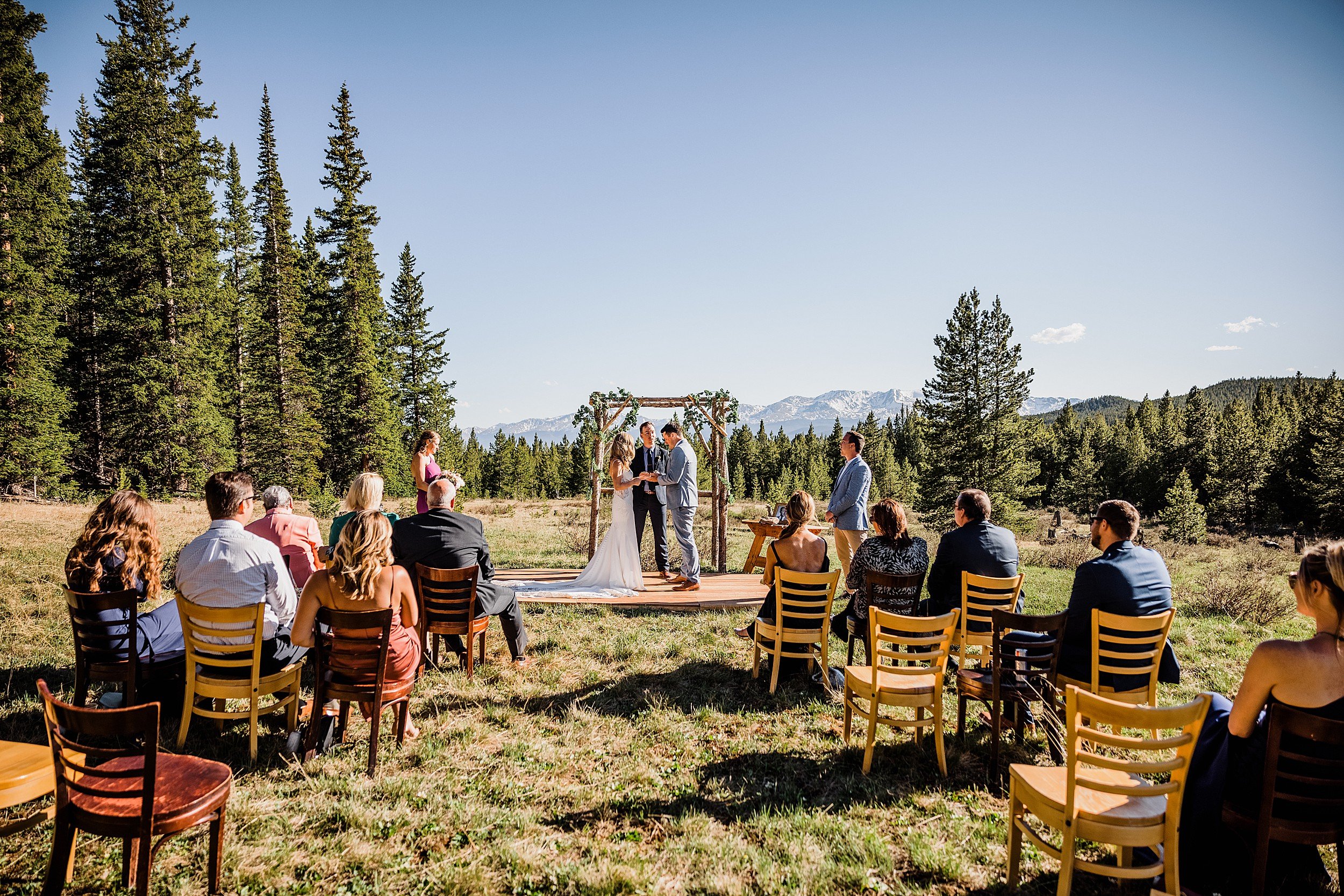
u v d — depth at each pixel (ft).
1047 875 11.07
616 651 22.44
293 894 10.22
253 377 108.78
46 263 82.28
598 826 12.35
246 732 15.55
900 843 11.96
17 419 72.08
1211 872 10.52
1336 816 9.46
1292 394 257.14
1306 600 9.64
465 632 19.56
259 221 122.62
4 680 18.24
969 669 16.85
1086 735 9.46
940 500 106.11
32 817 10.00
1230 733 10.14
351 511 18.62
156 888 10.15
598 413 39.96
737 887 10.50
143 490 82.17
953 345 105.19
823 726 17.03
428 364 147.54
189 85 94.43
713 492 39.96
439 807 12.68
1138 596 14.47
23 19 78.38
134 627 14.01
